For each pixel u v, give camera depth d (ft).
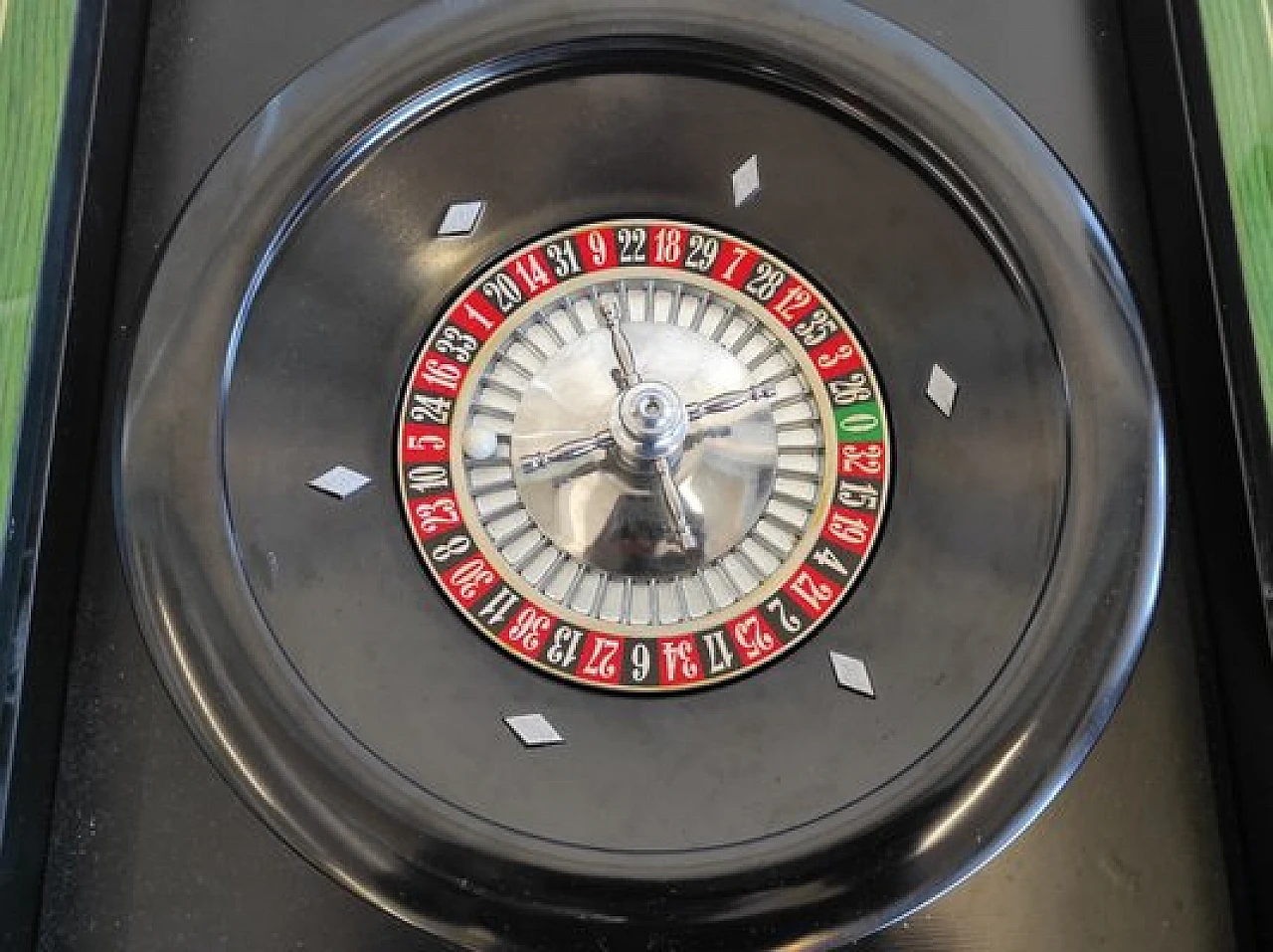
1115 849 2.50
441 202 2.74
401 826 2.28
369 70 2.67
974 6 2.93
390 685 2.45
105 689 2.51
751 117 2.75
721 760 2.44
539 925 2.25
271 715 2.32
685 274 2.82
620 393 2.76
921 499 2.65
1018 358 2.61
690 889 2.26
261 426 2.54
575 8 2.69
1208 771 2.56
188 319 2.53
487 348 2.77
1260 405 2.57
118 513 2.45
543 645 2.60
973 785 2.34
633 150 2.78
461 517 2.68
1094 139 2.87
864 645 2.56
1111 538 2.46
